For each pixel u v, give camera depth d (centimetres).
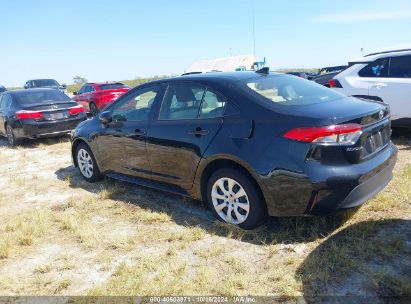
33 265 370
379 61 740
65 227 448
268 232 392
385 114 403
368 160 359
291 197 352
